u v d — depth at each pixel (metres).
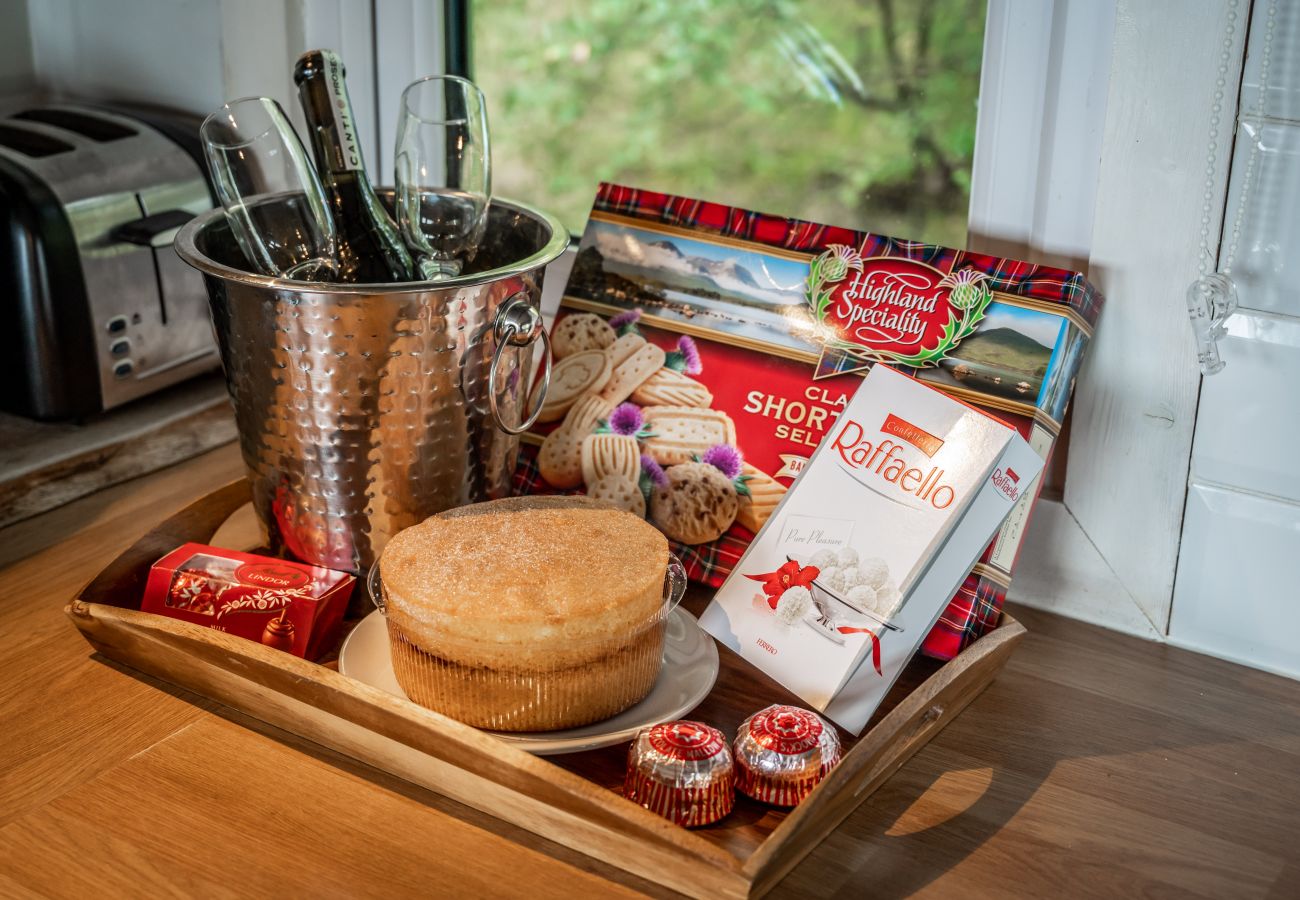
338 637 0.82
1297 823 0.69
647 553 0.73
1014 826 0.68
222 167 0.80
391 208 0.95
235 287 0.75
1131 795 0.71
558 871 0.63
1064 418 0.91
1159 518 0.85
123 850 0.64
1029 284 0.81
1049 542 0.92
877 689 0.74
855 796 0.66
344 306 0.73
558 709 0.68
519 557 0.71
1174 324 0.81
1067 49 0.84
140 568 0.84
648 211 0.93
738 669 0.81
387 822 0.67
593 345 0.93
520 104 1.12
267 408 0.78
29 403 1.04
